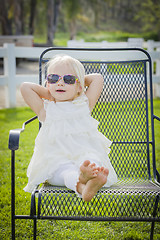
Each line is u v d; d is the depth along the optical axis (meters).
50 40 23.61
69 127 2.13
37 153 2.14
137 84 2.84
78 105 2.23
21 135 4.51
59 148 2.10
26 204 2.79
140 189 2.02
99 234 2.38
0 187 3.15
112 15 34.09
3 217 2.57
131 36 30.14
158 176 2.38
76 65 2.27
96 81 2.39
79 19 35.00
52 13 23.47
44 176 2.06
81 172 1.78
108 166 2.18
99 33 35.19
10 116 5.82
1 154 4.10
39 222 2.54
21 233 2.37
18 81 6.67
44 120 2.23
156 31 30.50
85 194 1.76
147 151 2.57
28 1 25.12
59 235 2.36
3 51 6.49
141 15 31.64
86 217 1.82
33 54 6.62
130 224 2.54
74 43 10.98
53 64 2.26
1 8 23.08
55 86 2.21
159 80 7.36
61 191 1.89
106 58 5.74
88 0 32.38
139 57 5.82
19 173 3.50
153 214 1.95
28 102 2.25
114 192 1.93
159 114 5.17
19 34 22.25
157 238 2.33
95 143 2.18
